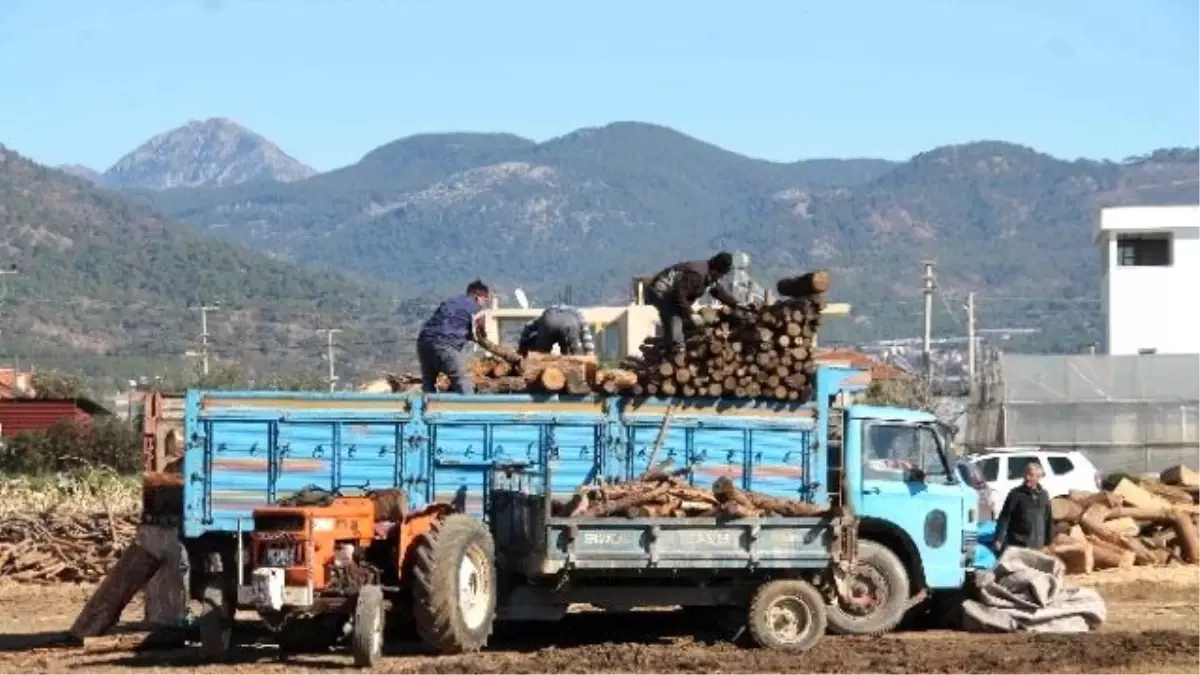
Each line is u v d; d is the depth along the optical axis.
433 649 19.14
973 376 69.12
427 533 18.86
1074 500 32.91
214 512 19.83
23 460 63.69
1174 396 59.53
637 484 20.09
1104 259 82.69
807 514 20.02
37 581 28.36
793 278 21.58
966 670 18.27
